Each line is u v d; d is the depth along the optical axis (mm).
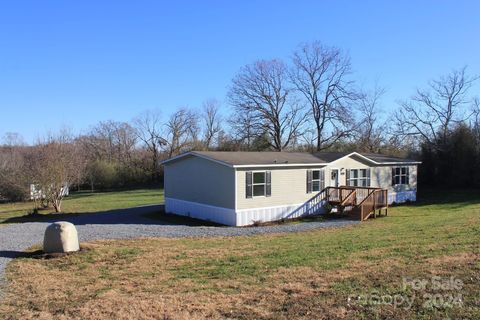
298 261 9461
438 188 35250
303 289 7211
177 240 14008
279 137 48375
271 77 48125
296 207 22062
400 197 28781
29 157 27891
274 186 21062
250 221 19984
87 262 10523
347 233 14742
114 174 48375
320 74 47688
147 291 7707
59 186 25797
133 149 58781
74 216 23094
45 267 10172
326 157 25031
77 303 7094
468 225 13695
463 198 29125
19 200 35656
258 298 6898
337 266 8688
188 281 8320
